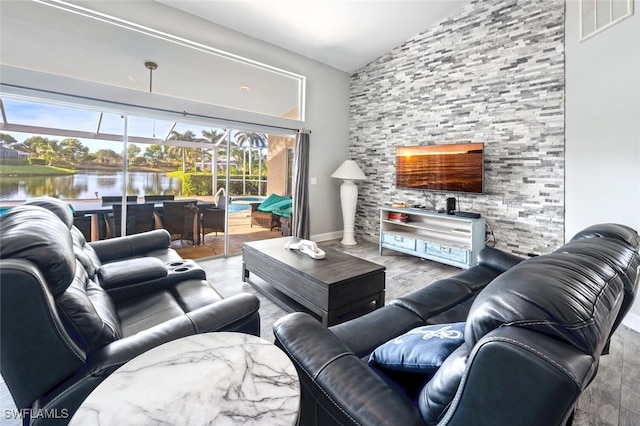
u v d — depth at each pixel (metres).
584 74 2.79
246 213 4.65
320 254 2.63
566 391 0.50
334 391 0.88
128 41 3.44
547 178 3.32
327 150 5.36
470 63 3.92
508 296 0.63
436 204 4.41
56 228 1.18
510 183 3.62
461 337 0.91
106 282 1.79
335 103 5.41
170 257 2.50
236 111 4.23
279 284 2.58
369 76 5.26
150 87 3.62
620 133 2.36
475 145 3.75
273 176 4.93
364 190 5.49
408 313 1.63
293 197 4.90
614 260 0.85
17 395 0.93
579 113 2.87
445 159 4.07
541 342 0.54
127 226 3.61
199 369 0.93
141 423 0.73
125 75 3.45
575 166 2.95
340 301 2.16
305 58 4.93
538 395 0.51
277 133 4.70
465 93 3.99
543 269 0.69
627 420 1.46
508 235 3.66
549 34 3.25
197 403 0.79
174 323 1.22
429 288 1.91
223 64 4.18
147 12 3.38
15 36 2.82
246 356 1.00
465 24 3.95
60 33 3.03
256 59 4.34
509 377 0.54
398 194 4.92
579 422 1.45
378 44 4.70
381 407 0.81
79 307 1.04
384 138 5.08
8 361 0.88
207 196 4.21
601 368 1.85
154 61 3.62
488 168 3.81
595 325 0.57
